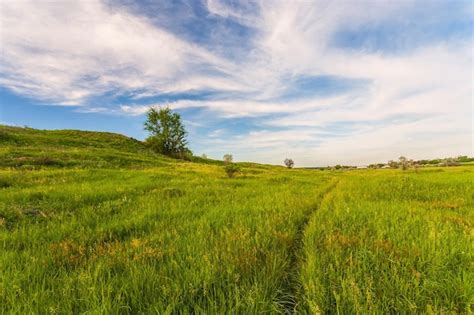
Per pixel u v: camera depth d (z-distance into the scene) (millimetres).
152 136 69750
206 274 3094
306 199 9820
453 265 3412
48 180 14758
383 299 2623
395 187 13719
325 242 4293
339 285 2947
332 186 18031
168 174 21016
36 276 3270
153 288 2893
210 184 15922
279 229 5352
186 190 12500
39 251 4254
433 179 17828
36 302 2615
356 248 4008
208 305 2619
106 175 17953
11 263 3639
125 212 7582
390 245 4012
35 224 6293
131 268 3271
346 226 5395
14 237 5008
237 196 10805
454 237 4328
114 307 2514
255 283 2834
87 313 2453
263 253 3883
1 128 48781
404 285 2842
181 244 4418
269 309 2621
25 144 39125
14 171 17906
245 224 5688
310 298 2770
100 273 3268
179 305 2646
